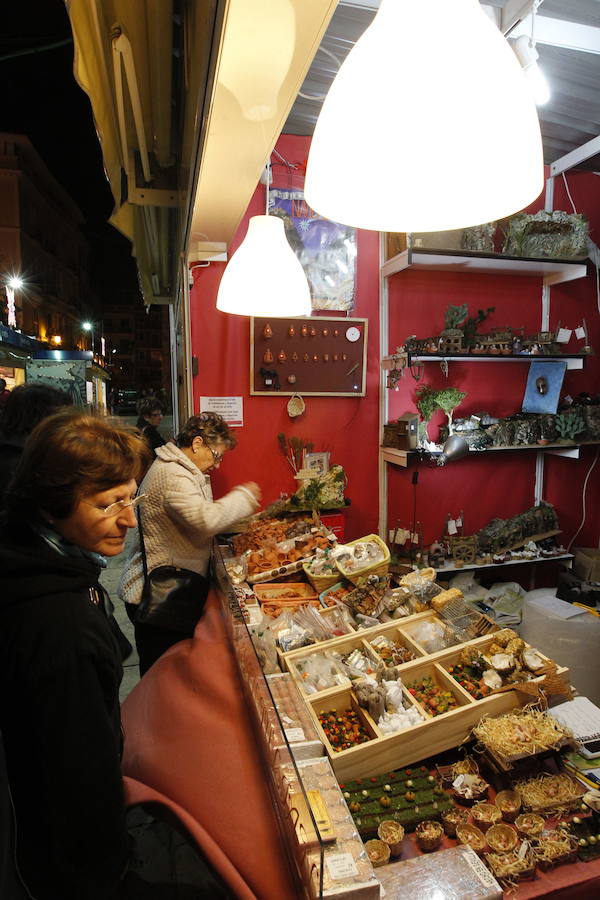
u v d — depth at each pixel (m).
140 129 1.83
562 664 2.52
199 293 3.08
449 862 1.21
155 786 1.20
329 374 3.24
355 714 1.61
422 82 0.72
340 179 0.82
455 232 2.99
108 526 0.95
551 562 3.55
